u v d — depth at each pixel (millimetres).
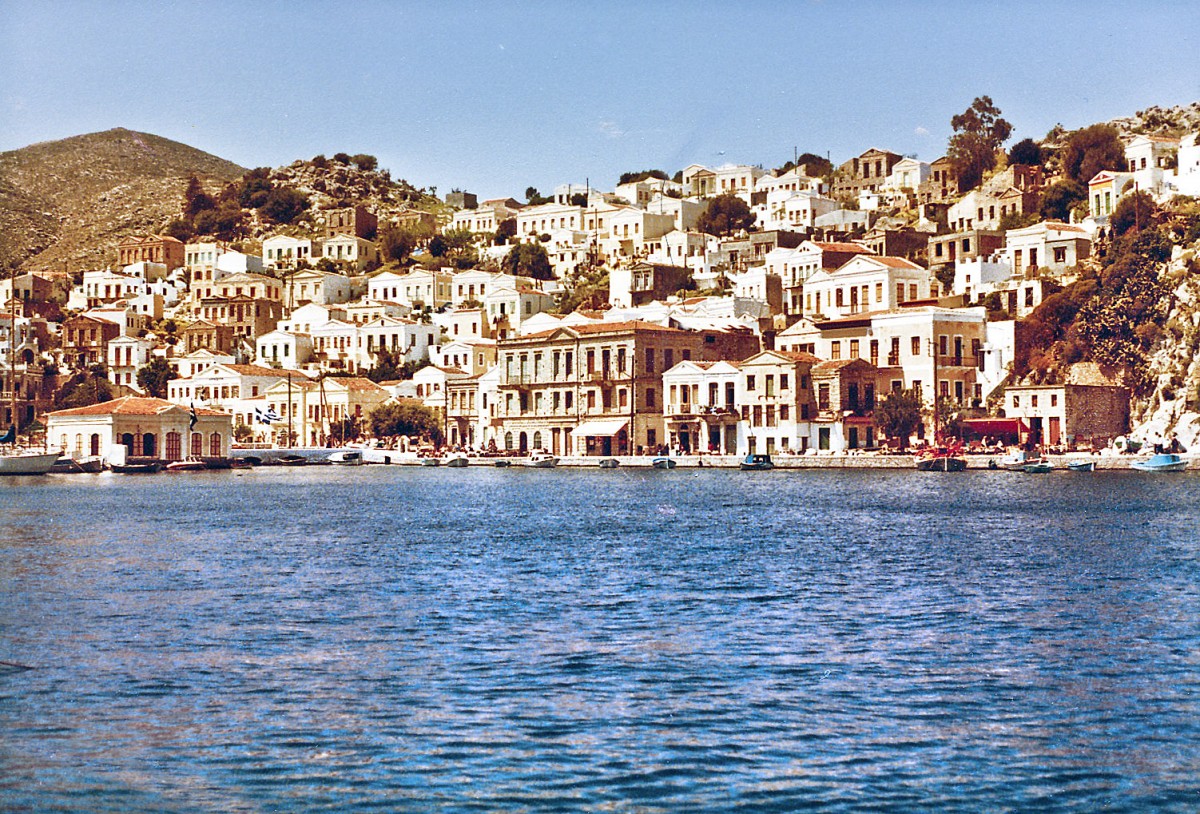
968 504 109625
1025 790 33062
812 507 109000
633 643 49094
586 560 73500
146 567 71188
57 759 35469
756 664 45531
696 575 66875
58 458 198000
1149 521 92312
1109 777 33875
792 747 36281
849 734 37406
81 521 102562
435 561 73500
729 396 191875
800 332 196625
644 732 37594
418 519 102875
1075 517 96125
